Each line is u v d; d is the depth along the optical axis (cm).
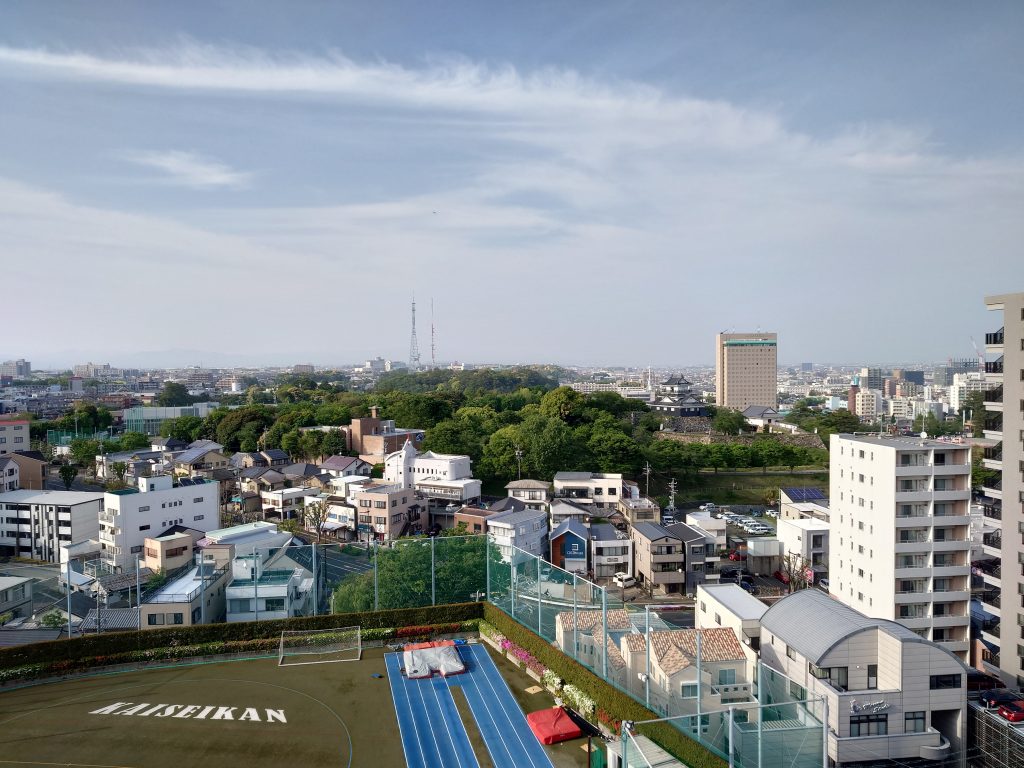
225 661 3925
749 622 3397
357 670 3756
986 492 4972
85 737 2941
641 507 7294
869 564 4856
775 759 2458
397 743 2917
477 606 4419
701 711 2731
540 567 3816
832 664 2806
